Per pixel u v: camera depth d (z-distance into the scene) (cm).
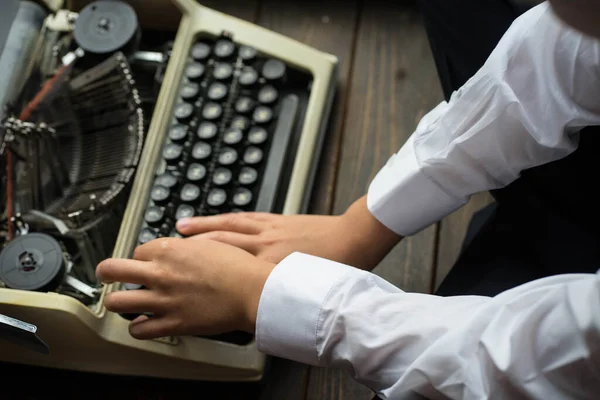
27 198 84
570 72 67
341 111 103
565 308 59
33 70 85
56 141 85
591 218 75
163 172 87
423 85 104
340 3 109
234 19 94
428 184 75
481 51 80
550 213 76
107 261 76
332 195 98
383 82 105
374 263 80
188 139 89
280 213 90
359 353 66
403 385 64
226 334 85
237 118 90
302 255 71
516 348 60
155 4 92
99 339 78
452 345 62
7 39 82
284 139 91
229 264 74
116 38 87
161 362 83
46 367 88
